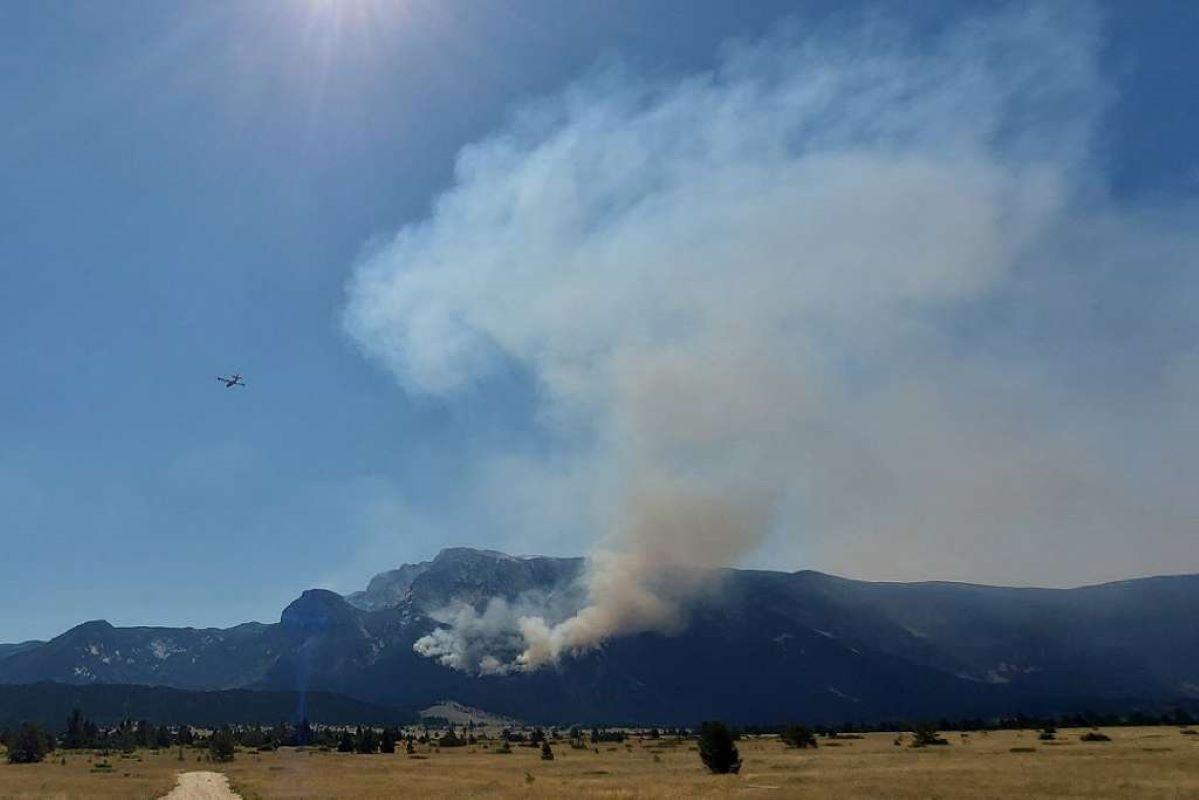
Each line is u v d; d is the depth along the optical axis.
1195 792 66.75
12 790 96.31
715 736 108.44
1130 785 71.94
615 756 168.25
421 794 82.94
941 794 68.50
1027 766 96.69
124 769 143.12
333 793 86.81
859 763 115.50
